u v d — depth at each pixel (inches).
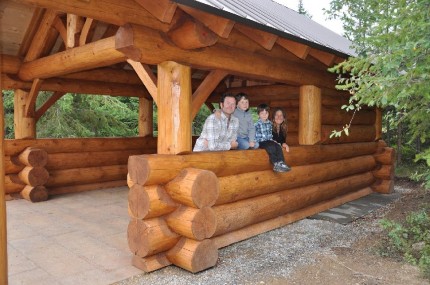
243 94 211.5
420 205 288.7
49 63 246.2
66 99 536.4
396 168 453.4
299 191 245.9
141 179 154.9
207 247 162.9
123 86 359.9
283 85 352.2
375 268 167.0
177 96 163.8
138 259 161.8
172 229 163.0
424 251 168.9
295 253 185.5
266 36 178.4
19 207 269.4
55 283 146.3
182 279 153.1
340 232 222.1
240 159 196.4
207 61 176.1
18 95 300.5
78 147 325.1
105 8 136.1
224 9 143.2
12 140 289.3
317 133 257.0
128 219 239.6
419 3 132.8
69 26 221.9
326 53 220.4
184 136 166.7
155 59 158.6
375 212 274.1
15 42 275.6
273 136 237.5
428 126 164.4
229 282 151.3
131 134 652.1
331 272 162.6
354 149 310.3
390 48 139.9
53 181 308.2
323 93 271.0
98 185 343.3
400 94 126.7
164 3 136.7
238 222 197.0
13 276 152.3
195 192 154.3
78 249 183.9
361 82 144.2
